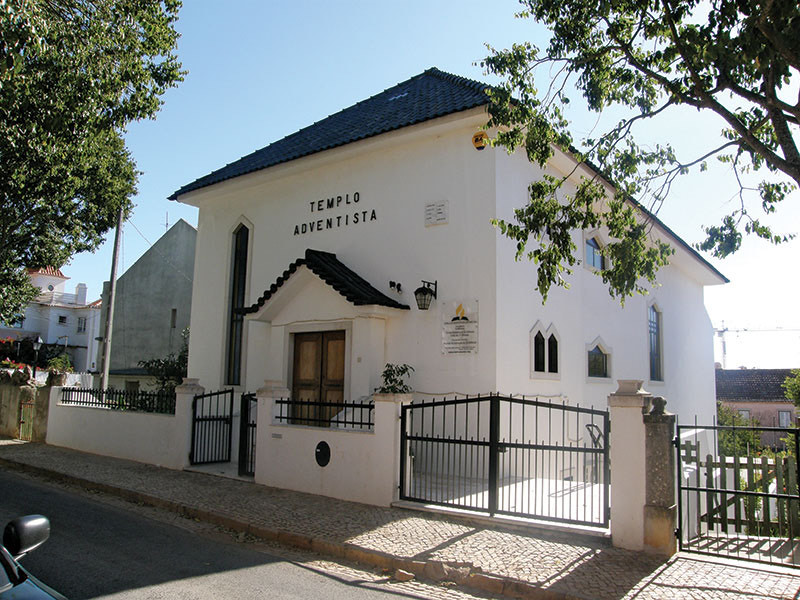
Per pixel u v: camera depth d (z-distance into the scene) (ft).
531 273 41.22
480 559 20.86
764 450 53.16
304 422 42.57
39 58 33.37
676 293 69.77
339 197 46.19
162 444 40.70
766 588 18.33
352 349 40.19
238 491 32.17
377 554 21.59
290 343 44.70
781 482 29.19
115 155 67.36
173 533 25.41
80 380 88.22
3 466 43.09
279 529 24.85
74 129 38.86
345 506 28.66
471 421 36.76
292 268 42.86
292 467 32.68
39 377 89.97
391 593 18.69
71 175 62.18
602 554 21.43
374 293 41.16
